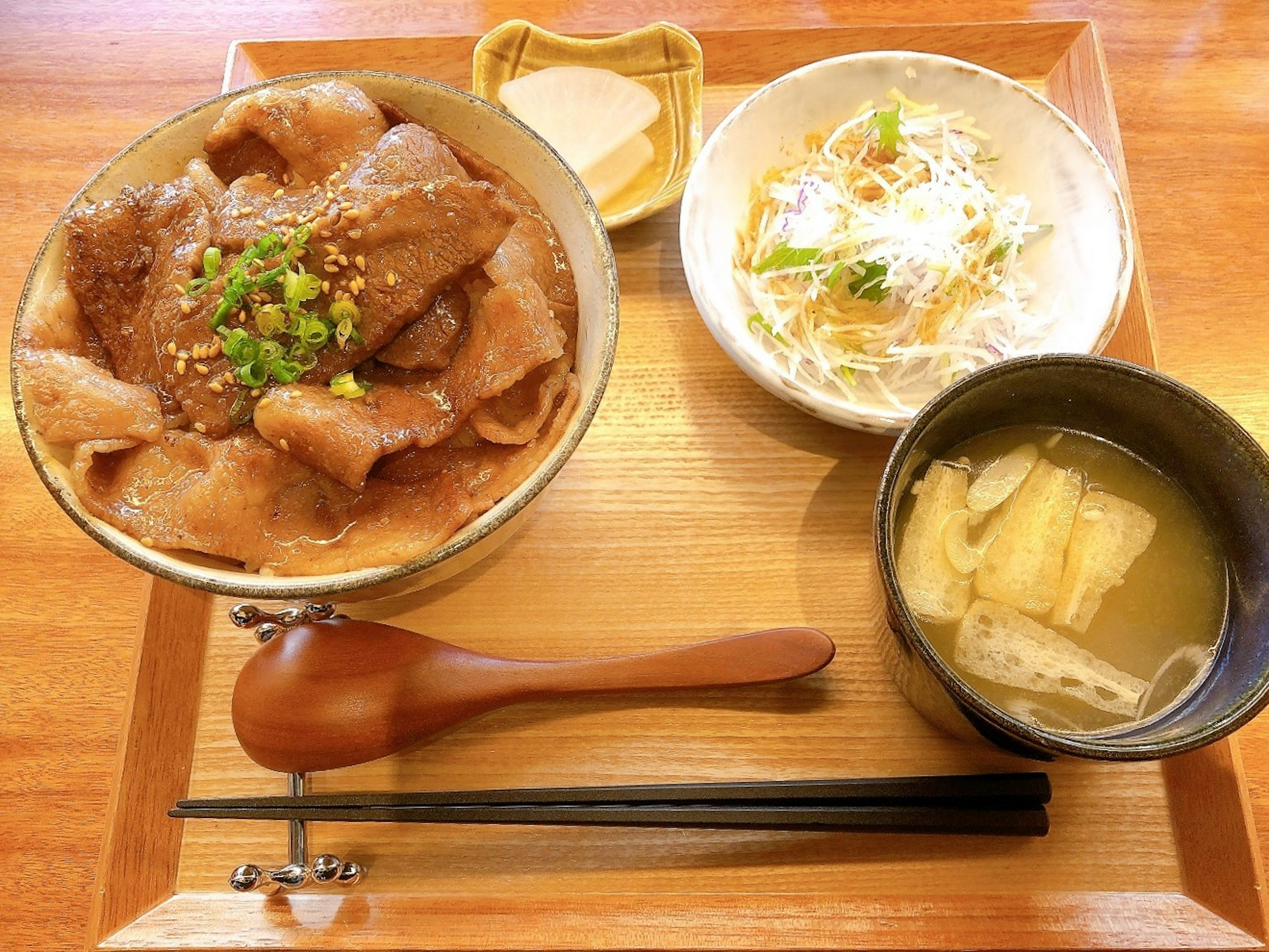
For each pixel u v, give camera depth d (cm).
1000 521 27
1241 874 26
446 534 25
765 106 34
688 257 30
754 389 33
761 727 28
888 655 27
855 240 33
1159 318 35
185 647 30
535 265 29
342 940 26
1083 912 26
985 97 34
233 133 29
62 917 28
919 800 26
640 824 26
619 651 30
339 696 27
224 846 28
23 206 37
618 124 35
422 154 28
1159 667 25
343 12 40
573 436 26
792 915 26
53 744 29
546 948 26
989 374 25
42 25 40
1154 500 26
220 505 26
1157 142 38
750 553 31
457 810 26
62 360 27
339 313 27
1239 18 40
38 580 31
